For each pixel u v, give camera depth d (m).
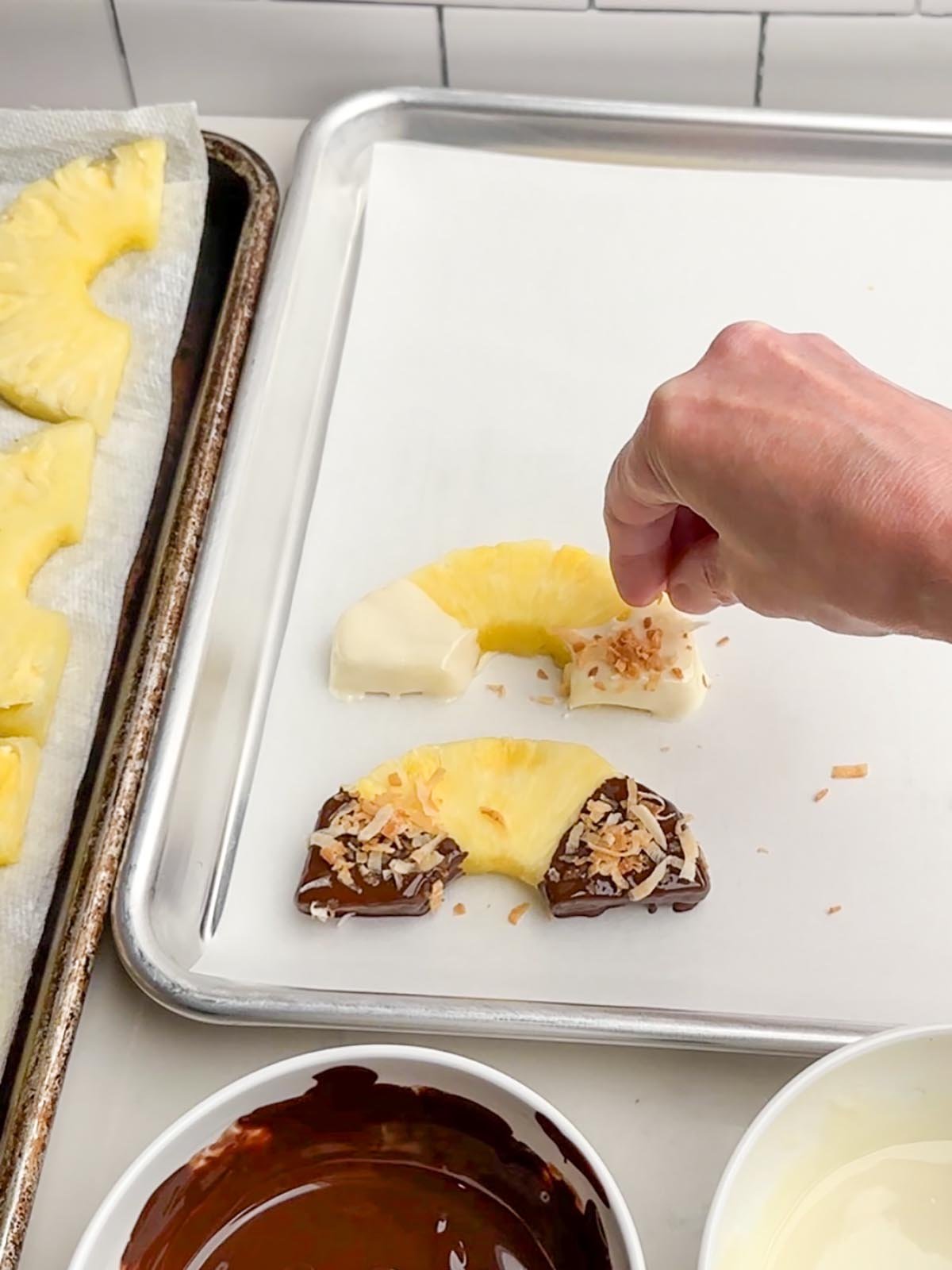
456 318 0.75
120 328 0.75
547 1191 0.53
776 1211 0.52
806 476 0.50
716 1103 0.56
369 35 0.81
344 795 0.62
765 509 0.51
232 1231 0.54
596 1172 0.50
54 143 0.80
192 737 0.63
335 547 0.69
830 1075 0.51
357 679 0.65
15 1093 0.56
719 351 0.53
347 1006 0.57
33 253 0.76
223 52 0.82
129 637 0.69
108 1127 0.57
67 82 0.85
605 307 0.76
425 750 0.63
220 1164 0.53
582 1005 0.58
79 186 0.77
